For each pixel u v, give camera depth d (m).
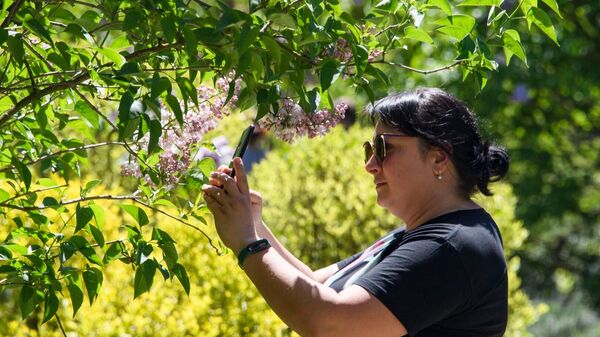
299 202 8.87
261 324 6.74
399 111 4.20
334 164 9.13
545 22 4.32
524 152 15.08
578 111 15.45
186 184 4.52
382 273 3.93
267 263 3.96
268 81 3.83
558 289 16.08
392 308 3.87
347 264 4.96
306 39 3.77
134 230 4.45
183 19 3.73
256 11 3.79
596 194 15.56
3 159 4.67
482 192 4.36
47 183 4.79
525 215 15.02
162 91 3.68
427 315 3.91
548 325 15.42
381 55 4.29
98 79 3.95
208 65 3.96
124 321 6.17
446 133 4.19
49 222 4.73
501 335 4.21
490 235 4.15
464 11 13.40
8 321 6.84
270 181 9.34
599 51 15.16
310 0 3.75
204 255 7.22
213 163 4.52
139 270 4.34
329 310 3.84
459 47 4.23
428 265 3.93
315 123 4.19
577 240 15.86
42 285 4.34
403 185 4.23
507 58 4.43
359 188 8.81
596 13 15.01
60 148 4.70
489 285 4.04
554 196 15.05
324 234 8.66
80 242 4.38
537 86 14.67
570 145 15.55
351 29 4.06
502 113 15.09
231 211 4.06
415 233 4.09
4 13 3.80
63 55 3.92
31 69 4.34
